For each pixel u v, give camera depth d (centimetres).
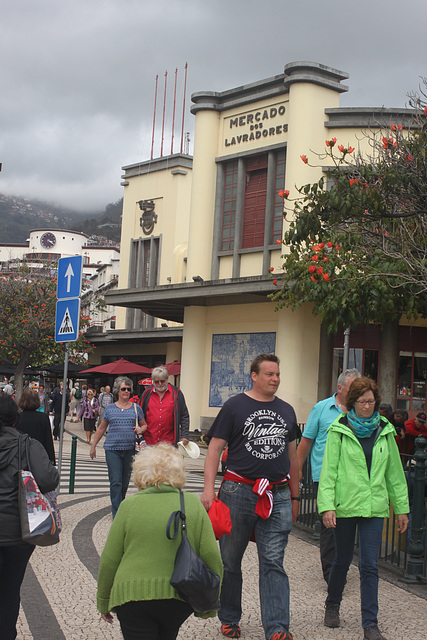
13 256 11550
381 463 572
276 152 2295
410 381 2128
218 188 2455
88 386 4166
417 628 593
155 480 389
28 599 631
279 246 2242
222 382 2427
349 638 565
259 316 2327
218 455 554
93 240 13862
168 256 3108
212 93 2462
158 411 931
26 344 3750
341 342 2192
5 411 501
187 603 372
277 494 551
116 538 383
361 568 566
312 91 2141
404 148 1234
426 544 750
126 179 3359
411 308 1052
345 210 1165
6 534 471
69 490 1273
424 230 1173
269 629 531
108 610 390
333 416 693
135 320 3588
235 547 554
